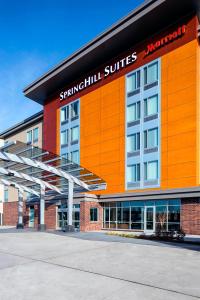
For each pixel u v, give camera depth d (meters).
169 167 28.52
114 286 8.62
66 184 30.47
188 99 27.67
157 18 29.06
